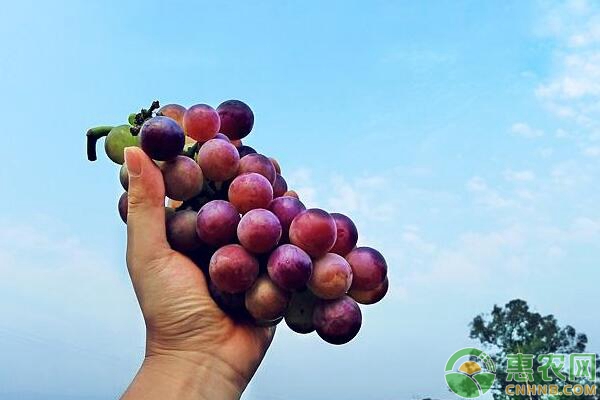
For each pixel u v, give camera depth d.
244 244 0.27
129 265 0.29
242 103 0.32
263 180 0.29
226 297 0.28
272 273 0.26
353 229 0.29
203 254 0.30
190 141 0.31
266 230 0.26
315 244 0.27
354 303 0.28
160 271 0.28
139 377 0.28
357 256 0.29
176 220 0.29
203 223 0.27
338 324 0.27
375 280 0.29
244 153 0.32
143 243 0.28
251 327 0.30
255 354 0.30
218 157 0.29
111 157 0.31
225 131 0.32
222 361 0.28
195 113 0.30
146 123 0.28
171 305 0.28
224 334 0.29
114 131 0.30
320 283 0.27
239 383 0.29
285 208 0.28
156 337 0.29
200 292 0.29
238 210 0.29
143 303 0.29
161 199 0.29
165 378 0.28
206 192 0.30
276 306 0.27
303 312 0.29
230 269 0.26
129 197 0.28
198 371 0.28
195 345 0.28
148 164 0.28
